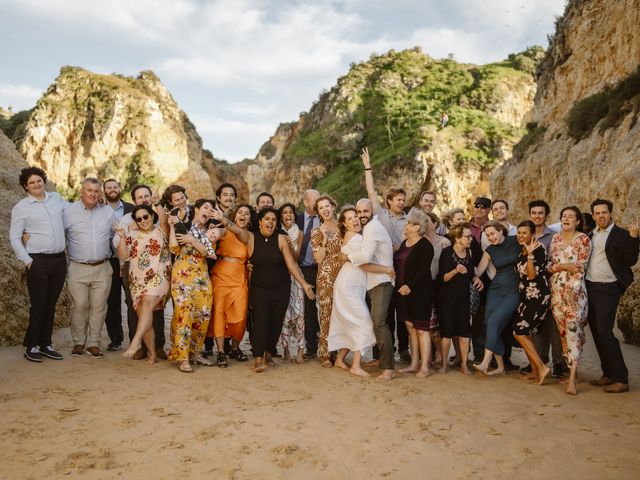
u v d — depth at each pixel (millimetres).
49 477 3713
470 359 7805
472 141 64438
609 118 16734
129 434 4496
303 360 7445
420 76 92375
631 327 8883
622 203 12742
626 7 18859
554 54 25031
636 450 4355
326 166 85062
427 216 6871
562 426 4906
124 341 8359
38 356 6723
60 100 72562
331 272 7051
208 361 6949
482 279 7207
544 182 21828
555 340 6754
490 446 4410
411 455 4207
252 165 102312
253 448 4262
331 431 4676
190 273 6660
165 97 77750
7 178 10086
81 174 68750
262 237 6902
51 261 6789
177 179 70500
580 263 6137
